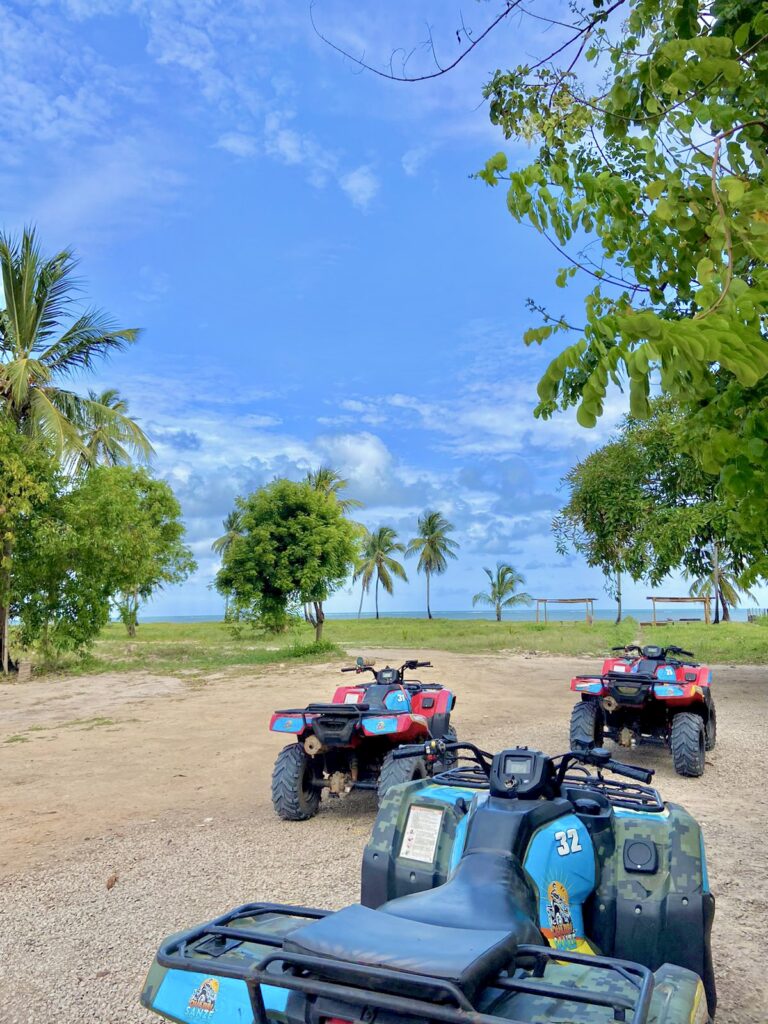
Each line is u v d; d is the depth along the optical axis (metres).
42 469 21.94
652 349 1.60
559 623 46.28
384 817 4.12
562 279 2.64
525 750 3.70
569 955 2.19
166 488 33.41
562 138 3.36
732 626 34.59
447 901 2.57
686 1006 2.22
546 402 1.83
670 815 3.84
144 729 12.76
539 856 3.19
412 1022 2.01
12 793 8.67
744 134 2.33
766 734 11.68
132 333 25.09
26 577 21.78
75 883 5.71
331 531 24.94
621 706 9.38
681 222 2.33
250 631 42.47
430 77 3.06
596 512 20.83
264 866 6.00
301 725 7.11
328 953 2.06
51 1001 3.94
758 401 2.29
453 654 25.66
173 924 4.90
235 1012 2.36
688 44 2.09
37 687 19.27
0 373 22.70
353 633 41.91
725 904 5.16
